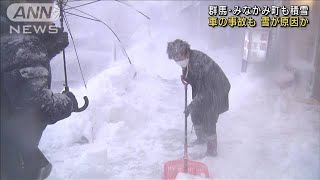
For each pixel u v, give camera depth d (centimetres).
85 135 505
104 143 499
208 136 447
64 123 526
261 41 882
